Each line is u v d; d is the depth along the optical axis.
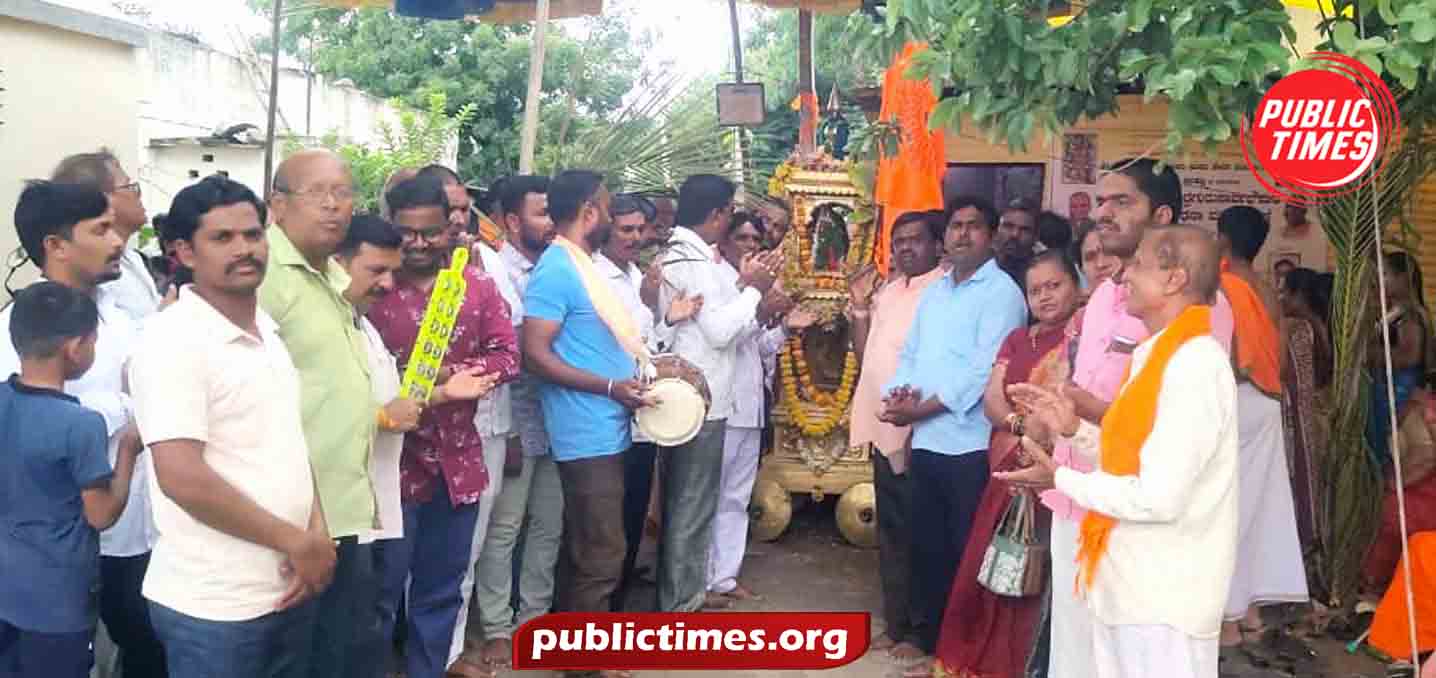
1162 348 3.14
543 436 5.01
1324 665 4.95
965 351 4.75
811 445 6.91
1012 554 4.15
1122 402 3.20
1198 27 3.16
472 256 4.70
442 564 4.31
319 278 3.46
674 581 5.34
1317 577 5.46
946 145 6.12
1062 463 3.65
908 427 5.09
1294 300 5.84
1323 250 6.04
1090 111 3.76
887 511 5.23
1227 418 3.11
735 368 5.57
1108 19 3.38
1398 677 4.54
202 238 2.85
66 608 3.26
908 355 5.01
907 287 5.33
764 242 6.00
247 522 2.83
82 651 3.33
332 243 3.44
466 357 4.27
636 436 5.44
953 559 4.91
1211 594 3.15
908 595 5.19
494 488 4.66
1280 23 3.11
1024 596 4.23
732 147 8.26
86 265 3.63
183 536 2.89
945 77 3.53
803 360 6.86
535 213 5.21
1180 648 3.14
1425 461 5.17
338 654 3.56
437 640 4.34
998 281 4.78
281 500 2.95
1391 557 5.33
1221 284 4.35
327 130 12.81
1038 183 6.09
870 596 5.99
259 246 2.91
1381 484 5.33
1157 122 5.96
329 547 3.01
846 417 6.82
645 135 8.09
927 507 4.92
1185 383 3.08
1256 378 4.49
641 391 4.64
